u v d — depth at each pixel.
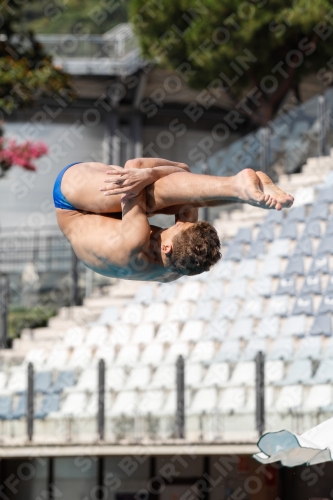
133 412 53.00
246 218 75.44
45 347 70.88
